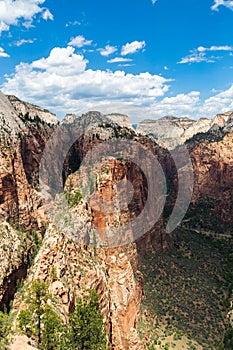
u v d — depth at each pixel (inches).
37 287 1947.6
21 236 2780.5
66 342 1862.7
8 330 1733.5
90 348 1929.1
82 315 1964.8
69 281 2386.8
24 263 2628.0
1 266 2380.7
